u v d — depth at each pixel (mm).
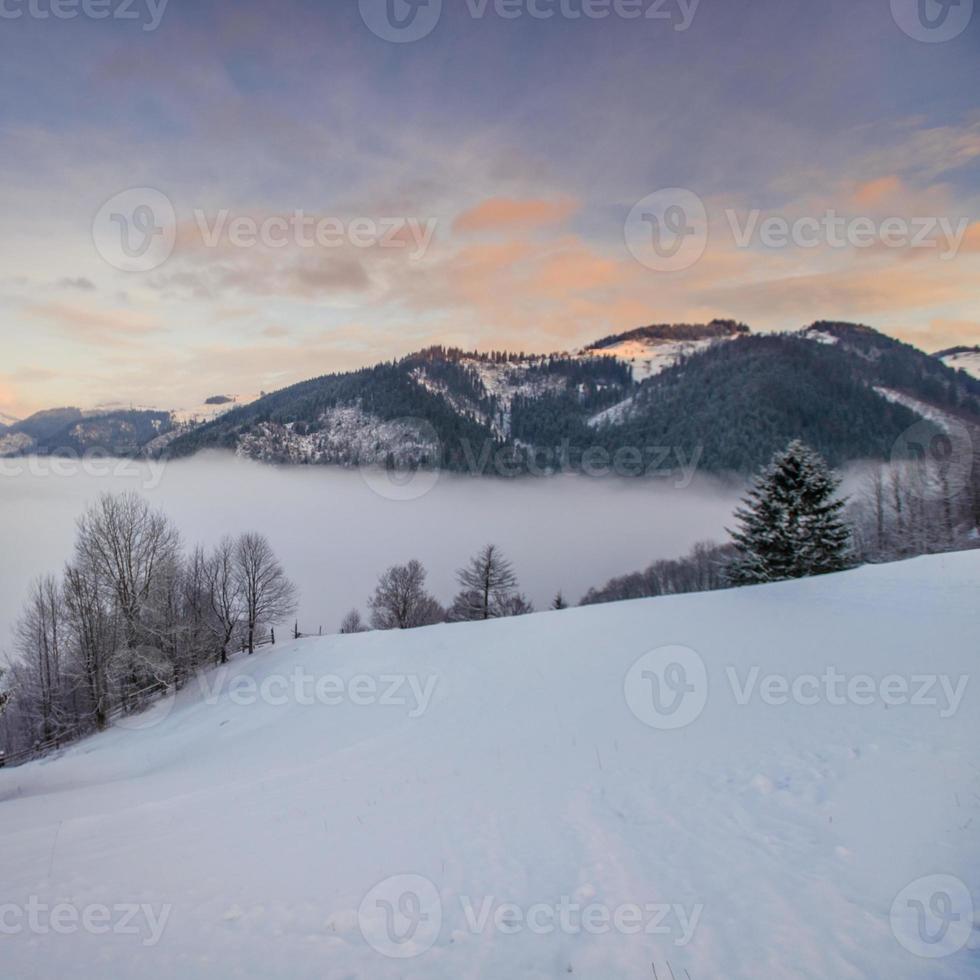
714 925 4484
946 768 6172
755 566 30469
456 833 6820
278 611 36875
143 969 4453
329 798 8914
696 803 6660
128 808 10102
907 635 11414
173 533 34781
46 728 32219
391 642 22297
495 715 12844
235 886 5844
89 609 29500
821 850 5238
